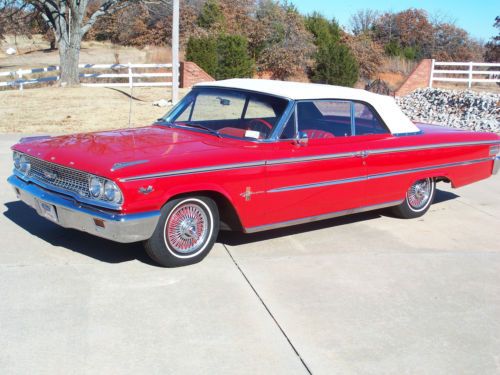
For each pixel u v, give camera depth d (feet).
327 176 18.88
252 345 12.57
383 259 18.44
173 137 18.04
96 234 15.25
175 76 57.47
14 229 18.94
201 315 13.75
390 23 148.05
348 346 12.82
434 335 13.58
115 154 15.78
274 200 17.76
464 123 57.52
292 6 120.78
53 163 16.02
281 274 16.62
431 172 22.48
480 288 16.55
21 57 124.57
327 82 94.84
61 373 11.07
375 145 20.17
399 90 81.92
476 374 12.03
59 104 55.88
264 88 18.95
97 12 74.95
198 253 16.78
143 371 11.31
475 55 145.18
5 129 41.60
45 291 14.47
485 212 25.09
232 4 123.85
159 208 15.26
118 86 75.92
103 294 14.49
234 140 17.85
